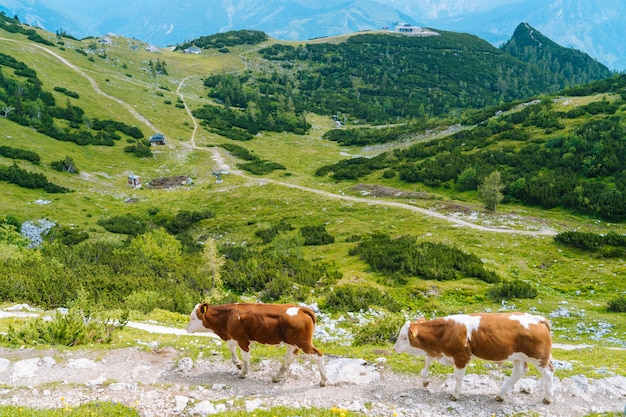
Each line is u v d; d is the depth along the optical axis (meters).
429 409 11.16
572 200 61.34
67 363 13.69
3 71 141.00
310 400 11.66
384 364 13.70
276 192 84.69
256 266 37.22
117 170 104.50
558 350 20.84
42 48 184.50
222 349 15.16
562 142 81.81
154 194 91.94
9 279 25.17
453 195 74.88
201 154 118.56
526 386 12.12
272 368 13.57
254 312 12.21
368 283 36.44
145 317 22.02
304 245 54.19
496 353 10.85
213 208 80.50
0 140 99.19
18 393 11.73
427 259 40.12
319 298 31.08
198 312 13.05
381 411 11.09
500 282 36.53
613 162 68.31
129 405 11.23
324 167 105.88
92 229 67.56
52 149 104.75
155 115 150.75
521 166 78.12
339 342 21.64
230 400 11.44
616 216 55.78
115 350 14.78
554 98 119.12
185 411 11.12
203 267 35.34
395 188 81.81
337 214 67.56
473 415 10.91
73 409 10.73
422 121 166.62
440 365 13.51
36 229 66.62
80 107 137.50
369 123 186.75
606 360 17.19
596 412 11.12
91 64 188.38
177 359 14.38
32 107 118.88
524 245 45.84
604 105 97.38
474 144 97.69
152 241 41.06
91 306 21.62
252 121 167.00
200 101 182.00
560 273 38.59
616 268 38.00
